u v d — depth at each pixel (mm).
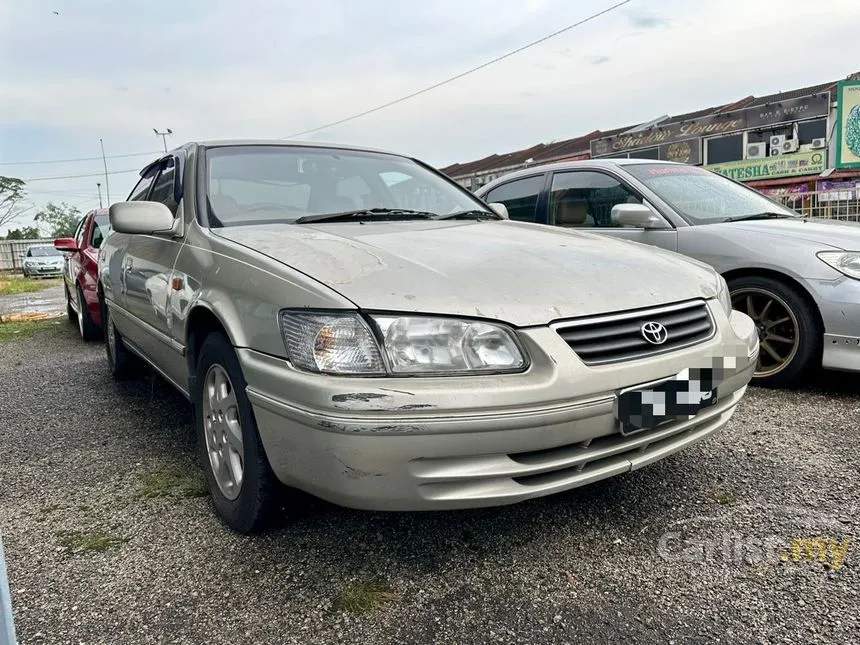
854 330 3404
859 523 2221
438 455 1744
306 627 1760
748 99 22047
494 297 1926
